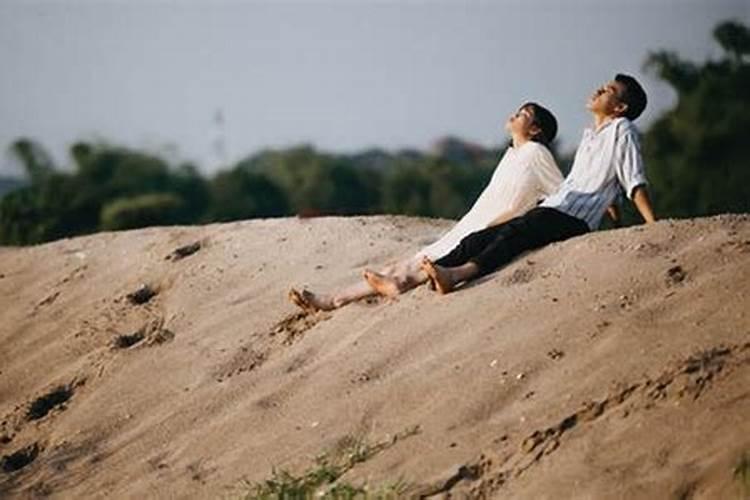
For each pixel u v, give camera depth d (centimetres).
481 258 1138
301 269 1283
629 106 1173
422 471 977
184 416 1137
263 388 1129
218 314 1254
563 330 1048
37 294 1388
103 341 1282
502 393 1017
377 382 1076
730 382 949
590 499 910
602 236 1133
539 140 1198
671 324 1018
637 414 955
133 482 1082
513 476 951
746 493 875
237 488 1030
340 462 1015
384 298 1177
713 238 1095
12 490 1121
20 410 1225
